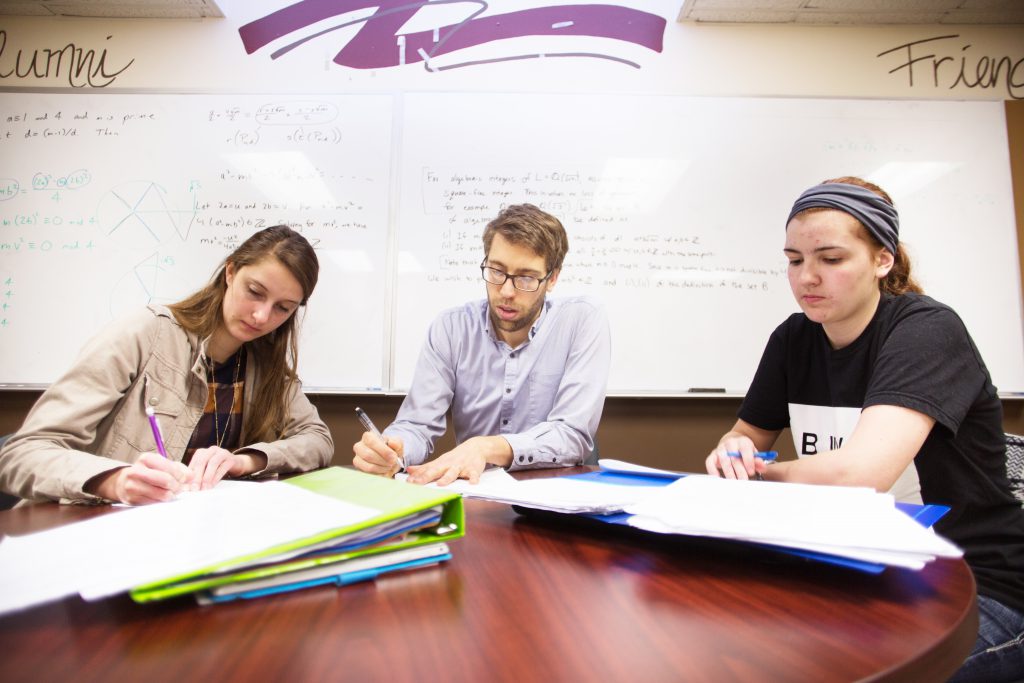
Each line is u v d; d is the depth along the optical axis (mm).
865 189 836
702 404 1829
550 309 1341
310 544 379
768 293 1820
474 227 1821
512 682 264
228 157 1827
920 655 295
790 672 276
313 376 1772
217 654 292
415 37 1899
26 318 1746
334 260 1803
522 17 1907
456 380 1346
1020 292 1793
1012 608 660
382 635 317
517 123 1853
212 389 1124
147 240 1788
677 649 301
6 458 775
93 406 902
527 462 1015
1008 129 1853
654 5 1906
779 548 408
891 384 745
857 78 1893
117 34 1877
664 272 1817
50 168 1807
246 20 1898
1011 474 894
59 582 323
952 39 1899
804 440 1006
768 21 1898
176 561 348
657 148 1850
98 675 270
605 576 422
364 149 1841
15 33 1866
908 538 384
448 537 463
